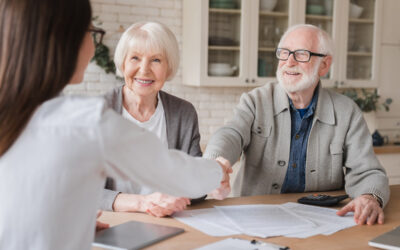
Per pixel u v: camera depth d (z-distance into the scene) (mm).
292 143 1976
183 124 1832
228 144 1798
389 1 4031
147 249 1114
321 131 1962
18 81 768
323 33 1978
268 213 1479
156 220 1374
